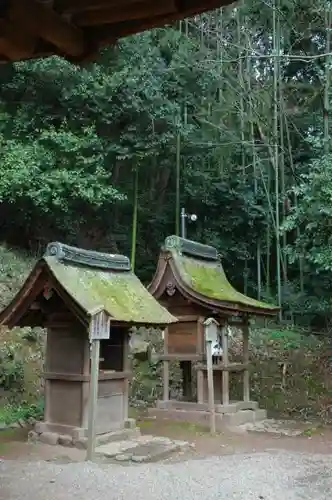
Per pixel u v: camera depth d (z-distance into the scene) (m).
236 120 14.97
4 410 7.74
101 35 2.41
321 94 12.73
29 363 9.03
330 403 9.22
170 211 14.05
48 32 2.27
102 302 6.18
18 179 10.46
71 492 4.48
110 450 5.95
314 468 5.42
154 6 2.18
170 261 8.27
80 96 11.42
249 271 14.69
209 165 14.77
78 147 11.12
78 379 6.27
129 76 11.40
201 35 13.71
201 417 7.95
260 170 13.67
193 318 8.19
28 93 11.68
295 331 12.43
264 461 5.71
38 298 6.45
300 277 13.09
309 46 14.05
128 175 13.25
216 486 4.73
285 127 13.99
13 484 4.70
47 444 6.30
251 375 10.41
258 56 10.42
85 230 13.17
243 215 14.09
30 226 12.60
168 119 11.80
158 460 5.81
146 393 9.64
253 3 13.15
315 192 8.48
